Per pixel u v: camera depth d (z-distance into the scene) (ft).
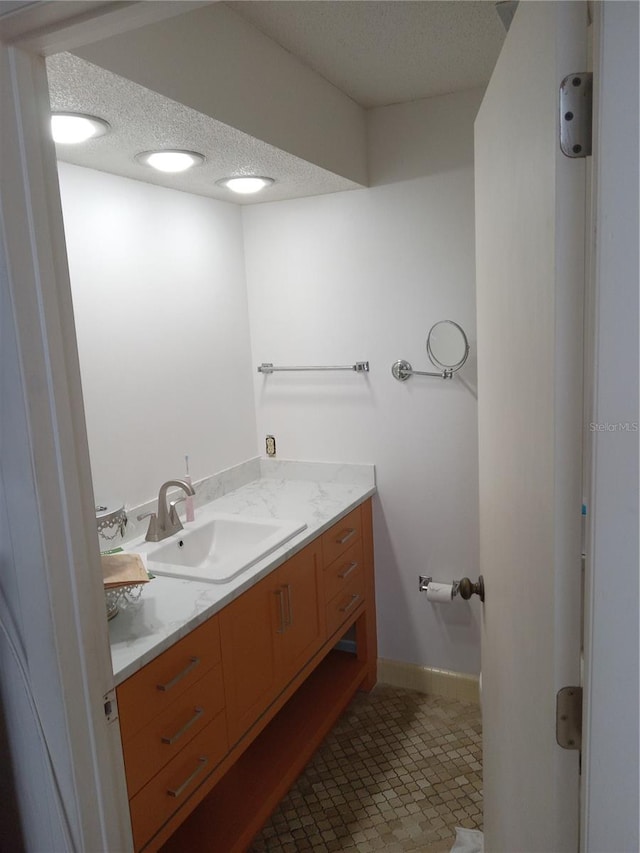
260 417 9.53
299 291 8.93
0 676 3.91
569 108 2.33
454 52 6.47
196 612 5.31
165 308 7.65
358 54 6.44
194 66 5.02
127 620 5.19
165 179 7.20
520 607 3.44
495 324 4.07
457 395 8.28
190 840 6.07
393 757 7.66
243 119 5.63
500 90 3.65
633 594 2.31
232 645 5.79
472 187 7.77
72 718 3.58
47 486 3.34
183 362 7.98
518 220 3.20
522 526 3.33
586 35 2.29
